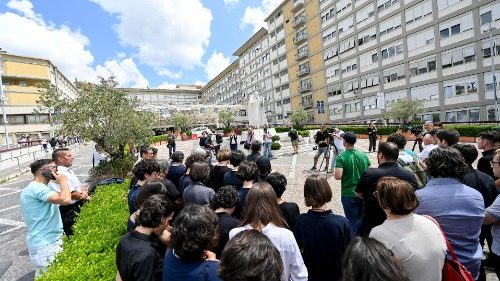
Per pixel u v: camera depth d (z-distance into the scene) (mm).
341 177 4117
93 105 8781
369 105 39188
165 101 101750
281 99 61000
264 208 2283
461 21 27594
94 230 3447
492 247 2520
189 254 1701
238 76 80938
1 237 6289
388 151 3070
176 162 5410
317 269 2398
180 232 1712
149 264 1945
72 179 4500
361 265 1128
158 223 2088
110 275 2482
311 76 50844
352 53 41156
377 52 37094
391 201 1839
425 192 2299
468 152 3033
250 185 3502
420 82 32031
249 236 1365
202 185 3732
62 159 4492
